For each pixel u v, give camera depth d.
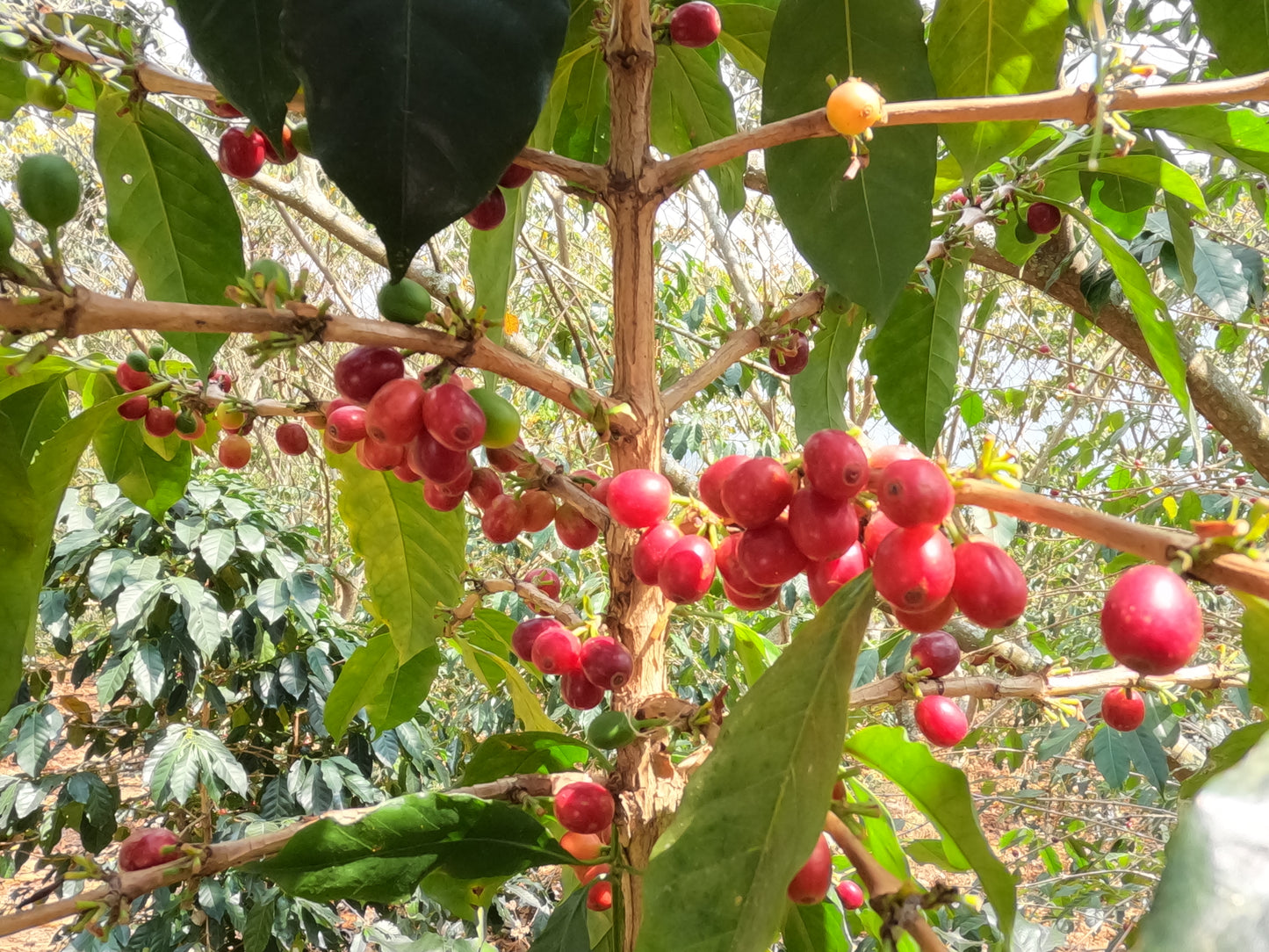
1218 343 0.84
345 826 0.23
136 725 0.94
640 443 0.24
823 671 0.18
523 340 0.69
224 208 0.29
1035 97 0.19
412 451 0.22
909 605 0.16
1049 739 0.74
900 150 0.25
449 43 0.17
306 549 0.99
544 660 0.25
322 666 0.88
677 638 0.94
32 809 0.79
